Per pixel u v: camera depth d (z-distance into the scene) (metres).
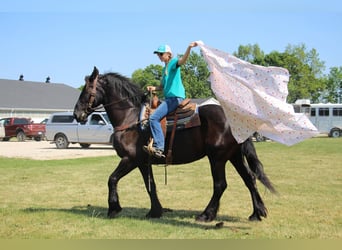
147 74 59.94
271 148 24.06
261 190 10.06
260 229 6.38
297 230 6.30
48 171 13.72
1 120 35.00
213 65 6.35
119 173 7.05
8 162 16.38
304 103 39.88
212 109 6.73
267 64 70.88
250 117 6.21
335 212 7.56
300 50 73.31
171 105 6.67
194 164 16.11
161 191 9.91
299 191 9.80
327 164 15.60
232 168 14.66
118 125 7.12
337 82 80.94
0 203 8.58
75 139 23.58
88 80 7.30
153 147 6.64
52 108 54.56
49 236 6.05
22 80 58.41
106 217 7.21
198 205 8.34
